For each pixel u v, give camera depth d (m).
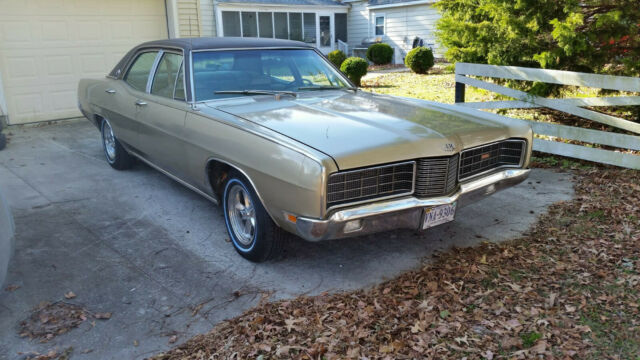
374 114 3.80
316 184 2.97
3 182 5.84
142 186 5.70
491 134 3.71
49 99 9.14
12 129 8.66
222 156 3.70
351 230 3.15
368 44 24.53
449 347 2.78
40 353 2.85
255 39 4.90
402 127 3.49
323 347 2.79
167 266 3.85
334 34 25.44
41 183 5.80
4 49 8.51
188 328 3.06
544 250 3.95
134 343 2.93
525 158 4.00
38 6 8.70
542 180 5.69
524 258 3.81
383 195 3.26
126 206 5.10
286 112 3.87
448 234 4.33
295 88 4.62
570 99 5.99
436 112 4.02
